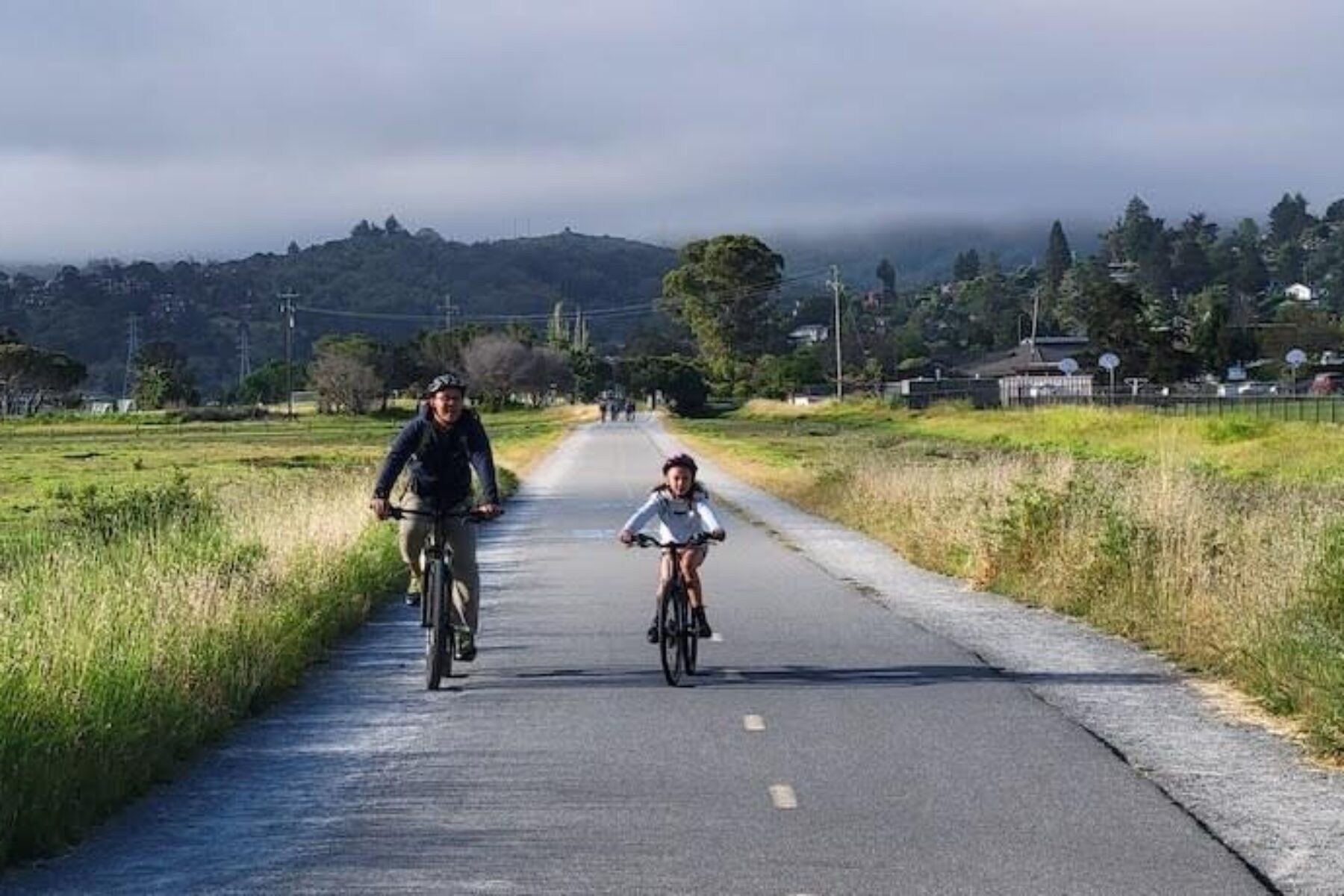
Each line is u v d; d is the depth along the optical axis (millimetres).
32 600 16531
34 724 11188
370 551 24922
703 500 16609
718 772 12156
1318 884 9273
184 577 17766
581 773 12180
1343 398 111688
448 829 10586
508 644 19109
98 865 9844
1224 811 10938
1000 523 25844
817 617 21484
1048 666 17188
